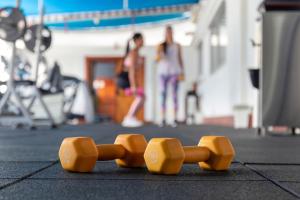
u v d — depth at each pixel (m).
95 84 12.23
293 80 3.13
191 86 11.70
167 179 0.99
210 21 8.54
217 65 8.26
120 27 10.70
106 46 12.14
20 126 4.84
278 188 0.88
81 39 11.84
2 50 4.73
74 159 1.07
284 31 3.12
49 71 5.73
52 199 0.76
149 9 8.93
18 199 0.76
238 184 0.93
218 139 1.13
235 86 5.94
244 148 1.99
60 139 2.67
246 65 5.64
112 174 1.06
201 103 10.47
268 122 3.17
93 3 8.48
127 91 6.31
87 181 0.96
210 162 1.12
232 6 6.18
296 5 3.15
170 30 6.23
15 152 1.76
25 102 6.05
